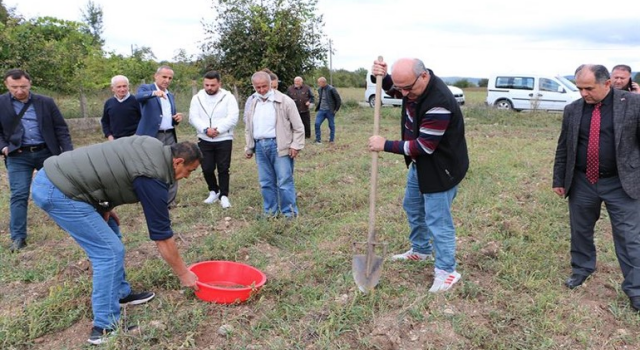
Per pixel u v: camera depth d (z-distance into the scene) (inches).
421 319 136.6
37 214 239.5
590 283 158.7
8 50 430.9
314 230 206.8
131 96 239.5
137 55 693.3
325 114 461.1
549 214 221.8
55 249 189.6
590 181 143.3
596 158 139.7
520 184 282.0
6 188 290.2
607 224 213.8
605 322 137.6
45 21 553.6
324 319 137.0
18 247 191.9
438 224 147.9
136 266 169.0
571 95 708.0
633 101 133.5
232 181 297.3
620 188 139.0
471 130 573.0
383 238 197.0
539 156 377.7
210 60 681.6
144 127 229.5
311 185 282.8
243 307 143.1
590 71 132.3
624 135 134.3
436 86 135.6
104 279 124.0
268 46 669.3
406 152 139.4
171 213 236.8
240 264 161.8
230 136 243.0
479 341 127.7
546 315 138.7
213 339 128.5
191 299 146.9
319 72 878.4
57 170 117.6
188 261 175.8
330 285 156.0
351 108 803.4
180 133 523.2
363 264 149.4
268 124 214.7
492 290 153.3
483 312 141.3
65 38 566.9
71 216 119.0
